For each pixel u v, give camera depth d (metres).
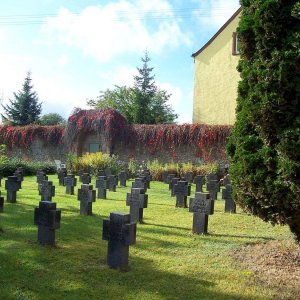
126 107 55.00
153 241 8.05
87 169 24.33
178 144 28.94
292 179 5.36
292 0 5.56
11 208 11.20
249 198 6.17
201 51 32.03
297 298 5.29
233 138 6.58
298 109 5.41
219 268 6.42
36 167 25.48
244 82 6.20
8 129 33.84
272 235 8.78
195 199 8.89
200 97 31.78
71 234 8.28
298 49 5.35
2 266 6.10
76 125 31.30
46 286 5.43
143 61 52.69
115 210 11.60
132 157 30.08
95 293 5.27
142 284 5.65
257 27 5.75
